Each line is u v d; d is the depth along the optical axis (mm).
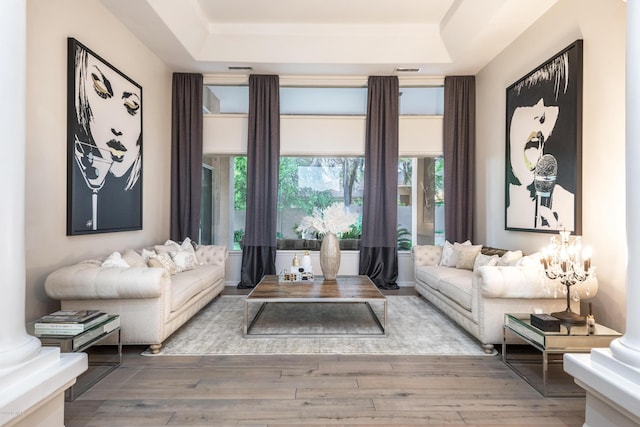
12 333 1466
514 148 4273
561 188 3424
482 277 2883
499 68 4777
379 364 2719
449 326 3668
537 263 3035
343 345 3113
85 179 3385
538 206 3793
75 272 2762
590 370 1663
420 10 4488
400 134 5773
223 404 2117
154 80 4895
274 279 4223
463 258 4473
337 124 5777
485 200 5184
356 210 5898
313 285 3846
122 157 4027
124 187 4082
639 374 1448
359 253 5797
